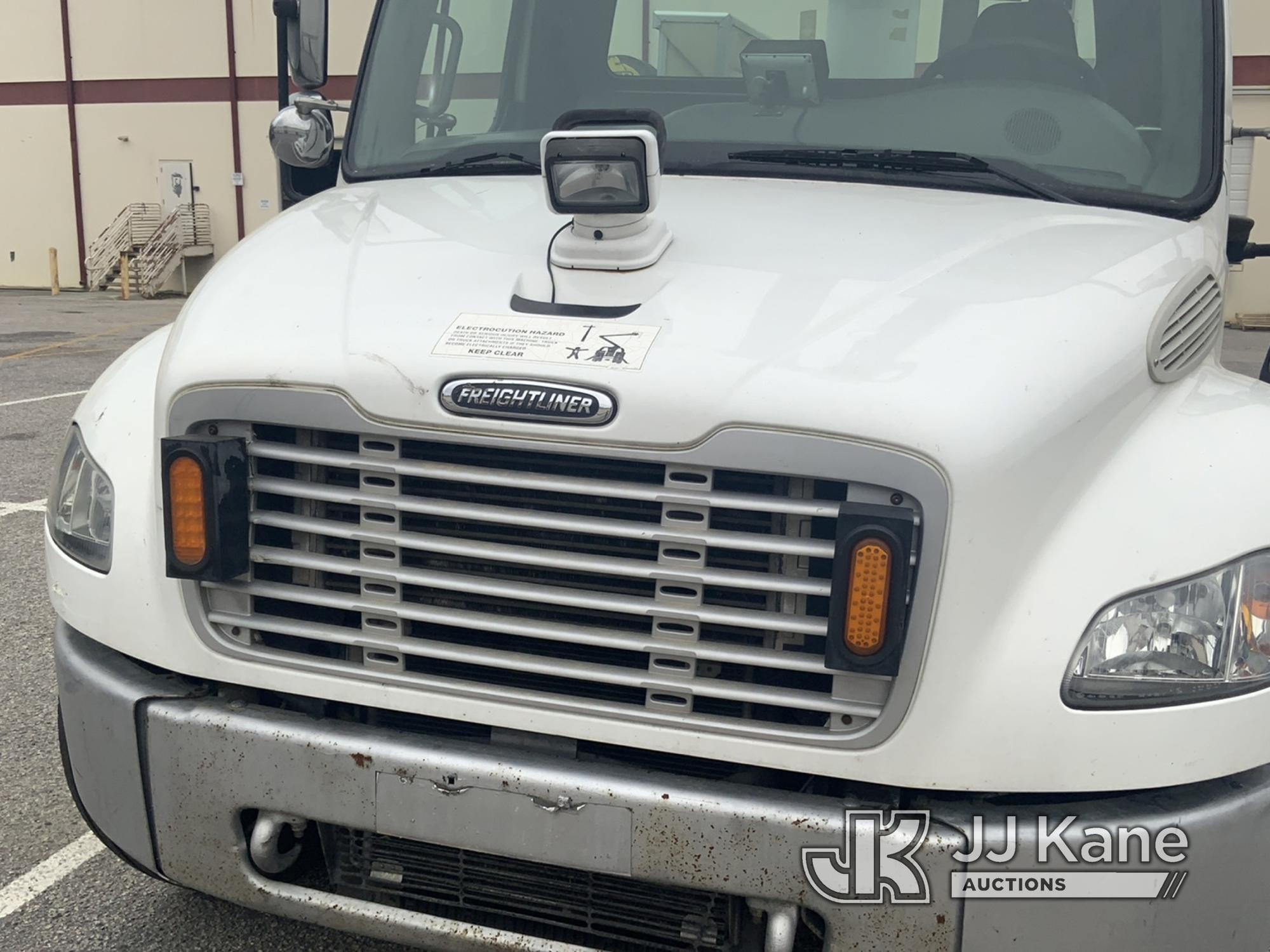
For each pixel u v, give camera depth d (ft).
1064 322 6.37
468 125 10.21
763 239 7.20
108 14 87.35
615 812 6.17
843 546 5.68
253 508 6.73
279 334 6.68
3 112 91.71
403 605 6.55
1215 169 8.69
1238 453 6.39
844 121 9.11
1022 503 5.83
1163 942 5.98
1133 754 5.84
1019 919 5.91
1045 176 8.59
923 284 6.63
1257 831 6.07
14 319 63.05
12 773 11.35
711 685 6.14
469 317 6.50
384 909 6.88
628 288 6.57
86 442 7.73
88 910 9.11
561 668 6.31
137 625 7.11
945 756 5.85
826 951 6.11
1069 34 9.16
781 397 5.82
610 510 6.15
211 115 86.99
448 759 6.42
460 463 6.31
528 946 6.60
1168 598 5.92
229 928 8.89
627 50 9.86
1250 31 55.36
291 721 6.76
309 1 10.17
